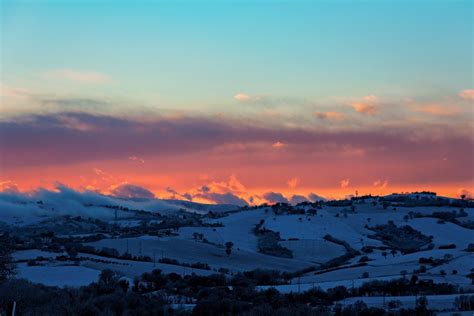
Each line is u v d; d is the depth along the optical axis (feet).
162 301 575.38
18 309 473.26
